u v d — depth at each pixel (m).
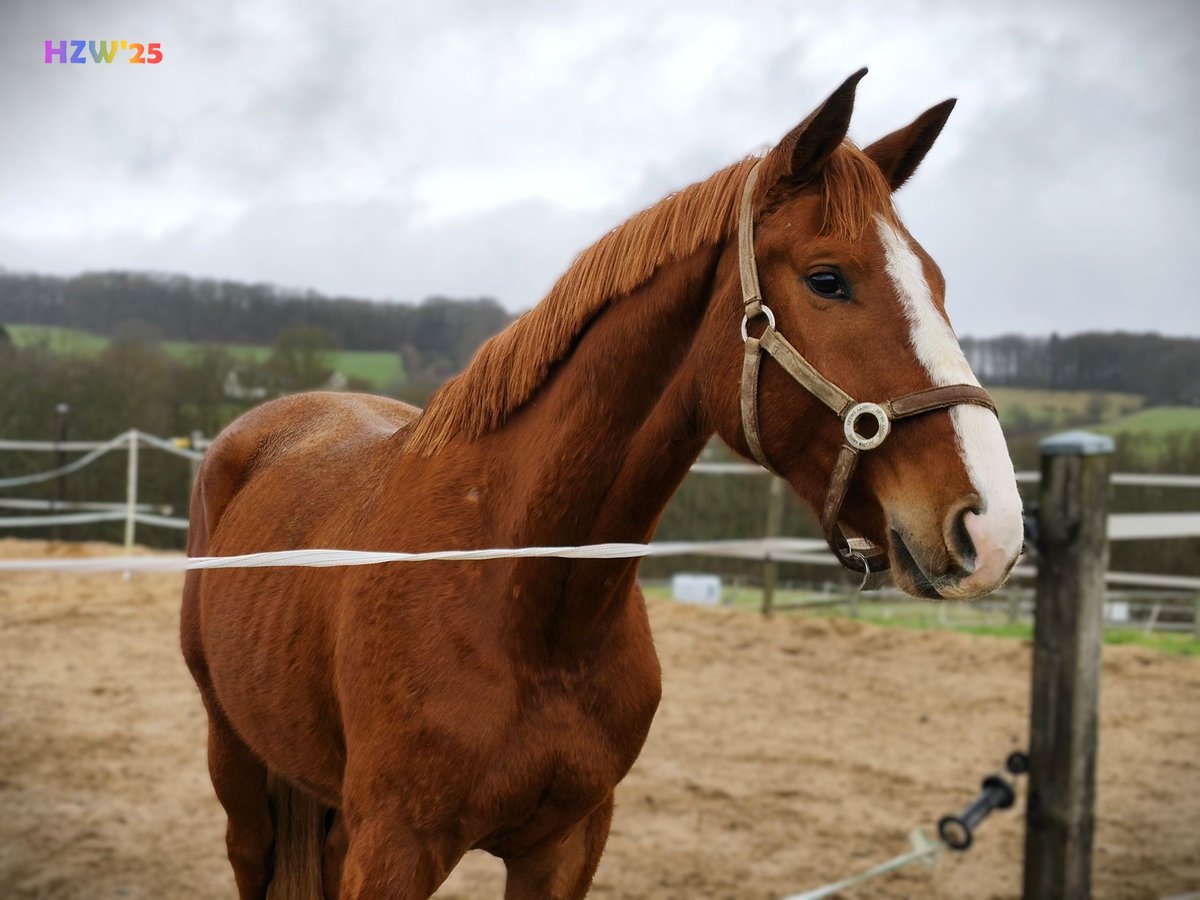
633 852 4.16
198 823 4.37
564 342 1.88
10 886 3.70
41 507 13.39
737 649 7.64
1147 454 15.10
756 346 1.66
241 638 2.32
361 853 1.82
